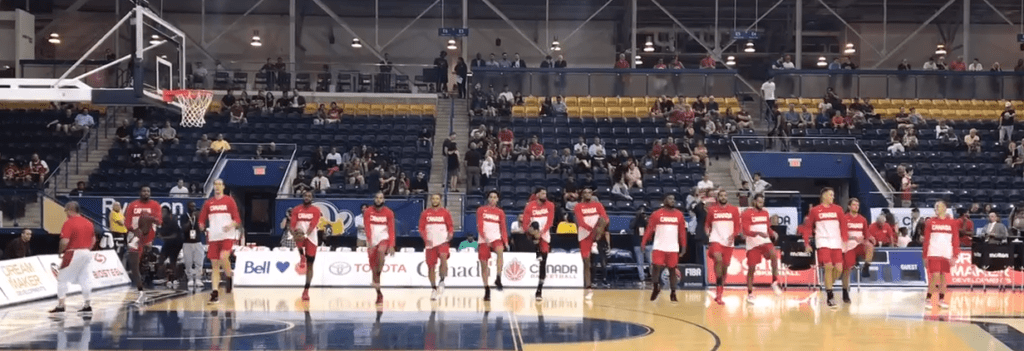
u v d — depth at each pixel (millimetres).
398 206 25031
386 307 15469
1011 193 27672
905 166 28062
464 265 20688
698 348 10836
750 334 12117
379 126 31312
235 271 20453
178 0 36938
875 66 37906
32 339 11391
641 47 37875
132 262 17422
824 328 12812
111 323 13016
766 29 37969
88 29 36438
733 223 16578
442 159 30000
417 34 38156
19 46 34531
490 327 12703
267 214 29250
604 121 31859
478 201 26219
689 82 34469
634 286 21062
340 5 37625
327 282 20562
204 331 12156
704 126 30703
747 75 38000
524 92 34312
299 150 29266
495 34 38344
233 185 27453
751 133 31203
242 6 37406
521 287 20547
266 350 10555
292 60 36469
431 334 11930
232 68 37281
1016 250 18531
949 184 28438
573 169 27984
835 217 16234
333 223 24781
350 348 10719
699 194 24109
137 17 18297
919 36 38219
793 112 32344
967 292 19859
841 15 38000
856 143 29812
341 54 37906
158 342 11148
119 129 29453
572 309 15305
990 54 38250
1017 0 37625
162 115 31078
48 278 17375
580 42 38250
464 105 34094
